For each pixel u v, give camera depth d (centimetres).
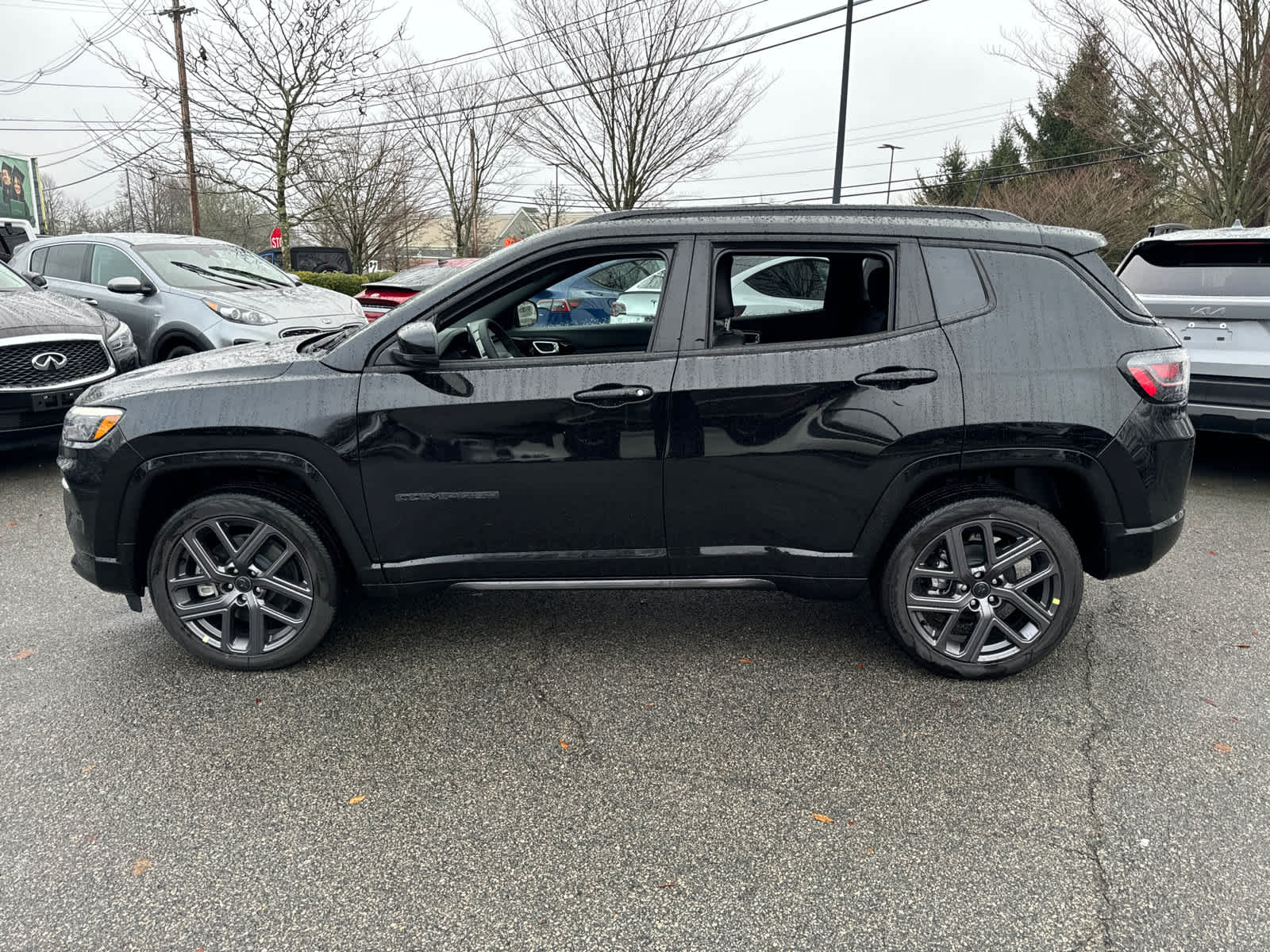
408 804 259
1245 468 670
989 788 264
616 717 307
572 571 328
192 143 2186
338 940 206
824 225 313
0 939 206
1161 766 274
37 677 338
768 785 267
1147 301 584
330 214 2939
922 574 320
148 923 212
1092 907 215
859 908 216
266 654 337
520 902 219
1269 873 226
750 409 307
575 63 1738
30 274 743
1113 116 1562
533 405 309
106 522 327
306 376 318
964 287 308
